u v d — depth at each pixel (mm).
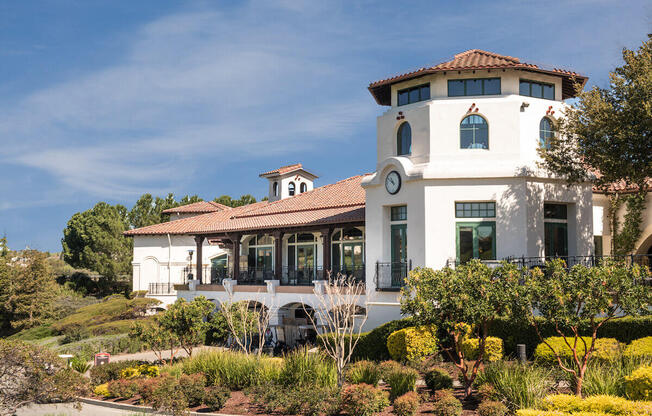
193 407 18234
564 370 14789
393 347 21031
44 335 47156
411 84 26938
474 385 15734
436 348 19781
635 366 13773
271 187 47719
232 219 40969
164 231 49281
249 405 17656
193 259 51094
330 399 15828
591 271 13633
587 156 22453
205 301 26266
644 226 27328
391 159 26031
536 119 25531
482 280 14805
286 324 32500
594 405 11453
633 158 21125
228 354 20969
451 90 25922
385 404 15344
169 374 20984
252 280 36406
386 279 26281
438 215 24547
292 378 17984
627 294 13367
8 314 51531
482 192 24422
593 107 21578
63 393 16797
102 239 62156
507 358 18484
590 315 13391
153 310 48219
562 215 25781
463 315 14773
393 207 26875
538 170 24422
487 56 27547
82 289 61719
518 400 13320
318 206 35344
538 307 14141
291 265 38094
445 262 24297
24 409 20516
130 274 61969
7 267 52500
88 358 34406
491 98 25406
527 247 23828
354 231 34156
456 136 25312
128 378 22703
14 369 16594
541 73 26047
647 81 19969
